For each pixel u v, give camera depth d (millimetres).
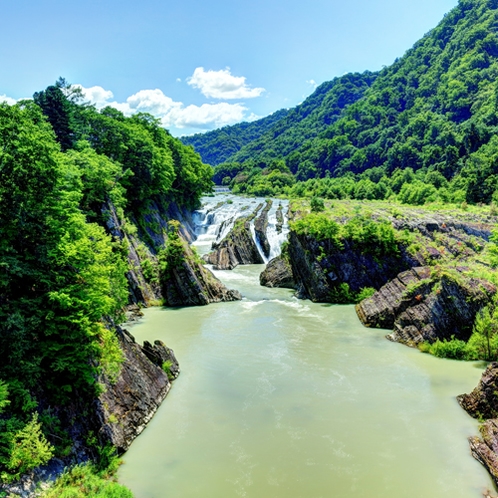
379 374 32625
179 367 33594
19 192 22750
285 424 25812
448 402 28500
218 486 20562
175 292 52531
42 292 23516
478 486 20750
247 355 36156
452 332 37969
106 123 64000
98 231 34094
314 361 34969
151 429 25391
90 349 23906
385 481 20938
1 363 20203
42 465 18922
